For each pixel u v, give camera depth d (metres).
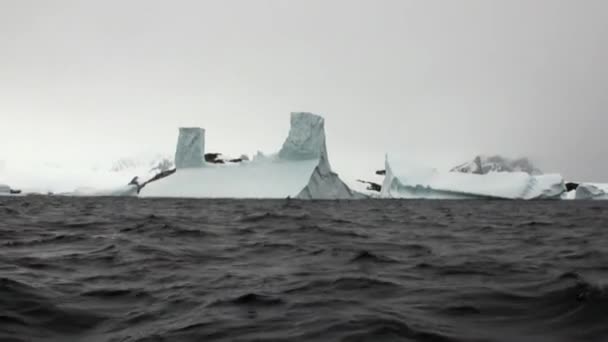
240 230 17.92
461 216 30.28
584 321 5.64
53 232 16.56
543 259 10.90
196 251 12.13
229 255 11.55
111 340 5.29
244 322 5.84
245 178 60.84
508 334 5.33
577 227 21.08
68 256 11.01
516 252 12.30
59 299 6.93
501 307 6.47
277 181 58.06
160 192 62.66
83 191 79.56
